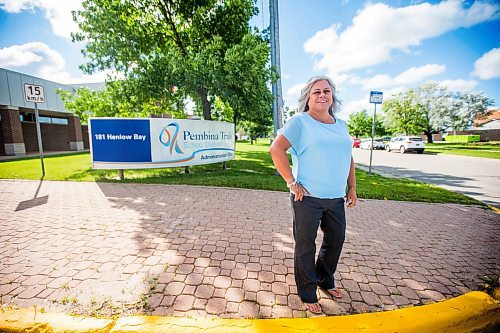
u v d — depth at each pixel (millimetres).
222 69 10578
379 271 2586
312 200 1910
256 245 3129
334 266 2160
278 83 8414
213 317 1862
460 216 4477
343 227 2037
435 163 14477
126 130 7246
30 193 5688
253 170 10148
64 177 7695
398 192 6277
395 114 44469
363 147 33125
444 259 2863
